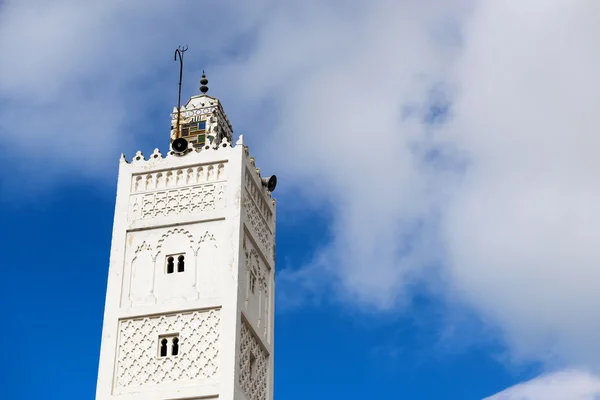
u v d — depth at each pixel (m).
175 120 68.75
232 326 58.28
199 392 56.75
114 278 61.00
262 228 66.38
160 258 61.50
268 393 62.19
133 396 57.25
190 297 59.69
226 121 70.81
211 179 63.41
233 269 60.12
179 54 70.81
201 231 61.81
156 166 64.38
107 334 59.28
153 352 58.56
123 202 63.53
